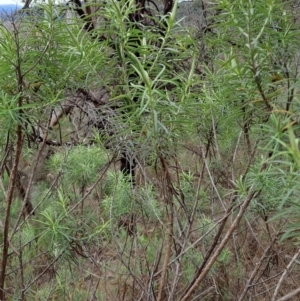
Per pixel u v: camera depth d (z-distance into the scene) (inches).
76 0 77.4
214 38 64.7
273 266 85.2
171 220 65.7
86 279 94.7
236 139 75.8
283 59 50.5
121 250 79.7
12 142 65.1
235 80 49.8
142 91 51.5
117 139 61.4
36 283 89.7
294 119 47.4
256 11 44.5
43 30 53.3
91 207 94.5
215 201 96.1
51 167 99.0
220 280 88.7
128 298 87.8
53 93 56.6
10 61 50.4
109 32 52.1
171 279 86.8
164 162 60.0
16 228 71.9
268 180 46.8
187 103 52.0
